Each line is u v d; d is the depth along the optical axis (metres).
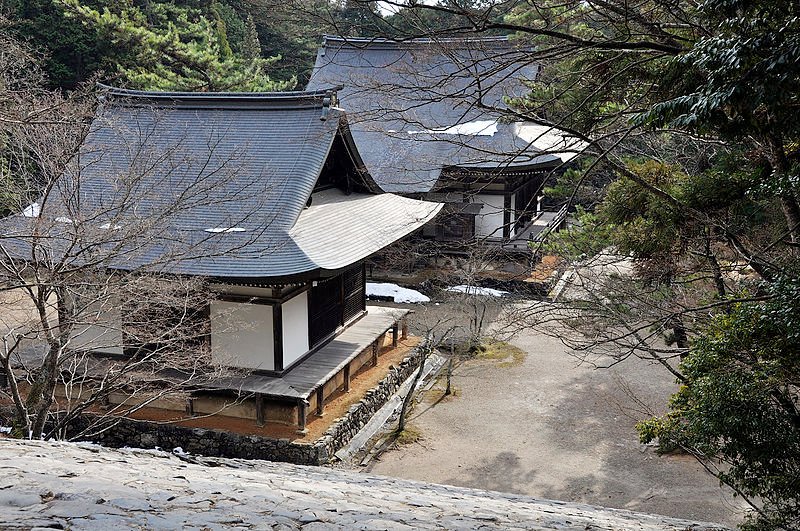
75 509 2.90
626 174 9.26
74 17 27.53
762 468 7.65
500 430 15.45
